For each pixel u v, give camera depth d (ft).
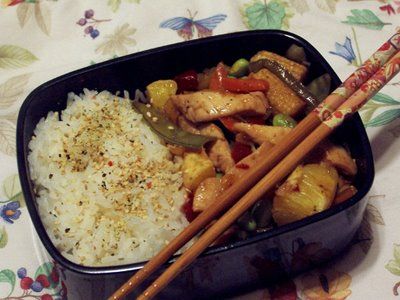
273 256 0.79
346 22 1.19
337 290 0.85
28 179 0.81
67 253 0.82
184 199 0.88
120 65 0.96
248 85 0.94
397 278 0.85
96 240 0.83
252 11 1.21
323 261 0.87
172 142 0.92
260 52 1.00
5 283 0.88
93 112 0.96
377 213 0.92
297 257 0.82
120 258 0.81
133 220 0.84
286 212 0.81
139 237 0.84
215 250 0.74
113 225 0.84
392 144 0.99
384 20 1.19
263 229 0.83
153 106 0.98
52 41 1.18
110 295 0.77
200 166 0.87
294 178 0.82
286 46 1.00
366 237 0.89
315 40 1.17
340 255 0.88
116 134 0.94
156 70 1.00
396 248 0.88
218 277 0.79
